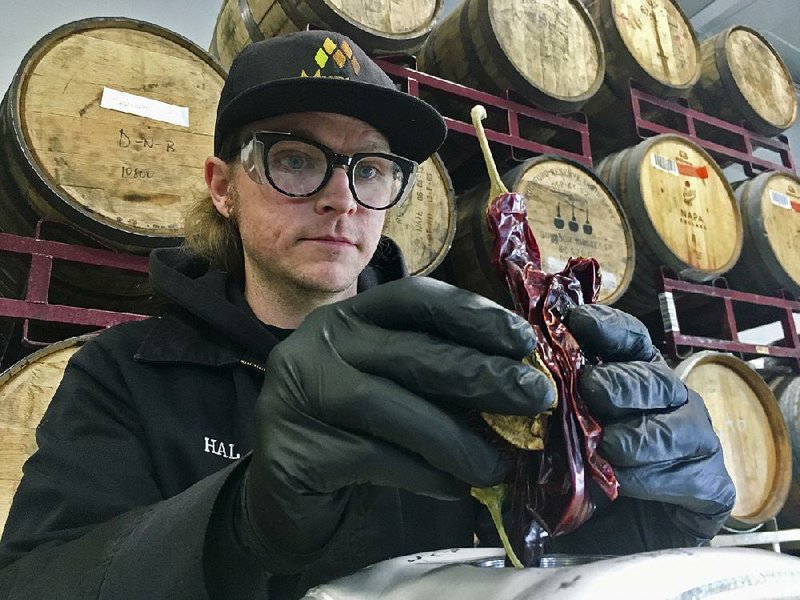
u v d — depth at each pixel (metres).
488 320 0.49
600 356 0.58
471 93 2.17
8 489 1.33
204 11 2.76
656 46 2.86
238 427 0.87
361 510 0.54
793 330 2.95
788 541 2.46
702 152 2.84
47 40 1.57
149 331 0.96
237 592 0.56
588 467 0.49
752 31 3.46
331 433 0.48
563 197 2.26
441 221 1.98
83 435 0.80
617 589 0.35
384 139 0.88
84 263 1.58
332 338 0.52
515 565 0.48
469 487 0.50
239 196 0.90
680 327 3.05
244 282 1.08
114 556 0.56
